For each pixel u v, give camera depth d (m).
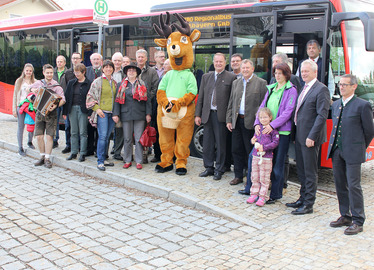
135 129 7.89
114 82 7.82
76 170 8.07
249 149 6.87
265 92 6.67
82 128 8.21
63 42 12.38
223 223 5.51
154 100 8.25
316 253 4.61
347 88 5.18
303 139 5.76
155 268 4.20
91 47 11.63
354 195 5.20
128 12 11.80
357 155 5.17
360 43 7.78
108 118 7.81
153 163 8.47
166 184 6.94
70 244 4.71
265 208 6.06
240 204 6.16
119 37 10.59
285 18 7.73
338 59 7.37
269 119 6.06
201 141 9.22
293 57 7.70
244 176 7.62
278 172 6.19
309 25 7.46
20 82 9.15
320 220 5.66
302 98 5.79
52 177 7.57
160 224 5.43
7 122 14.30
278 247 4.76
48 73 8.02
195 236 5.06
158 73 8.82
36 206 5.98
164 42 7.59
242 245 4.81
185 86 7.32
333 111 5.43
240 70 7.39
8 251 4.49
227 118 7.01
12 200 6.20
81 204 6.14
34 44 13.97
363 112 5.11
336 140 5.35
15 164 8.45
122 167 8.02
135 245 4.75
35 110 8.29
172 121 7.36
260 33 8.04
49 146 8.27
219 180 7.30
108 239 4.90
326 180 8.21
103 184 7.24
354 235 5.14
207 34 8.94
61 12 13.01
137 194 6.71
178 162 7.59
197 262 4.36
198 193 6.53
